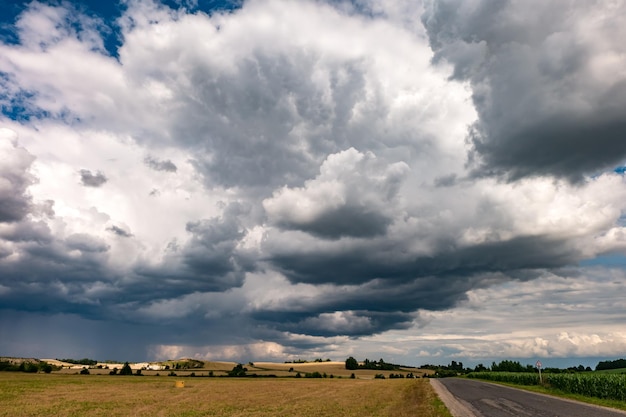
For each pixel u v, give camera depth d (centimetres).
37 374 12225
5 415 3161
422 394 4656
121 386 7025
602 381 3994
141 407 3747
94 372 15438
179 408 3656
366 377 16288
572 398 3972
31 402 4128
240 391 5972
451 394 4584
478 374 12188
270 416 3002
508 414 2684
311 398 4622
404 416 2698
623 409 2975
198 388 6681
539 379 6322
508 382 7981
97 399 4522
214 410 3478
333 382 9375
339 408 3438
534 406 3198
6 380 7938
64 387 6400
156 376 13512
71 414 3209
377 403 3788
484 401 3675
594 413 2717
